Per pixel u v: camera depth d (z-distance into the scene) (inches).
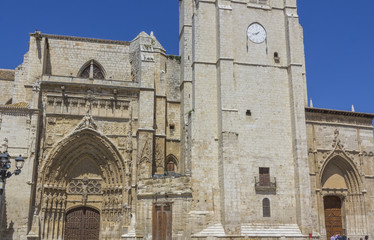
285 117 1811.0
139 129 1884.8
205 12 1866.4
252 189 1695.4
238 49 1841.8
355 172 1877.5
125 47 2244.1
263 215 1678.2
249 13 1903.3
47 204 1819.6
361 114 1932.8
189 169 1706.4
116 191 1905.8
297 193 1713.8
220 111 1716.3
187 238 1576.0
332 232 1847.9
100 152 1941.4
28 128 1756.9
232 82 1750.7
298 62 1847.9
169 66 2185.0
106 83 1964.8
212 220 1628.9
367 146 1934.1
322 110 1872.5
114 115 1946.4
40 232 1756.9
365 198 1859.0
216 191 1673.2
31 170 1720.0
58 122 1879.9
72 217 1919.3
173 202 1624.0
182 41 2112.5
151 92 1955.0
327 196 1883.6
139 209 1686.8
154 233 1631.4
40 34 1951.3
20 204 1678.2
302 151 1745.8
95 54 2191.2
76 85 1913.1
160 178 1692.9
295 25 1893.5
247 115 1772.9
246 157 1723.7
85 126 1884.8
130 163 1892.2
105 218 1904.5
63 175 1900.8
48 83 1884.8
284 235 1644.9
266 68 1847.9
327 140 1872.5
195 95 1756.9
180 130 2070.6
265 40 1886.1
